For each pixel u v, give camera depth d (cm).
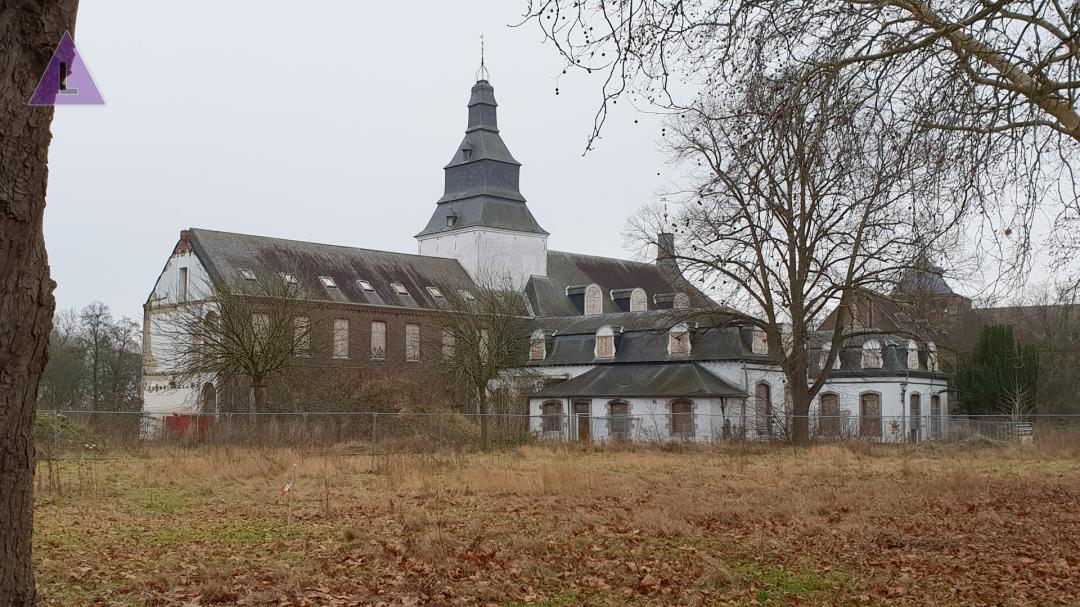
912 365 5994
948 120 1169
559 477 2345
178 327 5434
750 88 1160
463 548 1330
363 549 1338
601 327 6112
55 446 2953
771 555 1307
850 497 2042
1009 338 5459
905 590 1081
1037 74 1102
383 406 5291
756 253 3934
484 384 5050
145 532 1530
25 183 591
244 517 1730
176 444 3684
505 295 5378
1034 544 1409
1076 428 4472
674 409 5441
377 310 6372
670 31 1072
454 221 7581
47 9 586
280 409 5088
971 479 2370
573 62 1023
